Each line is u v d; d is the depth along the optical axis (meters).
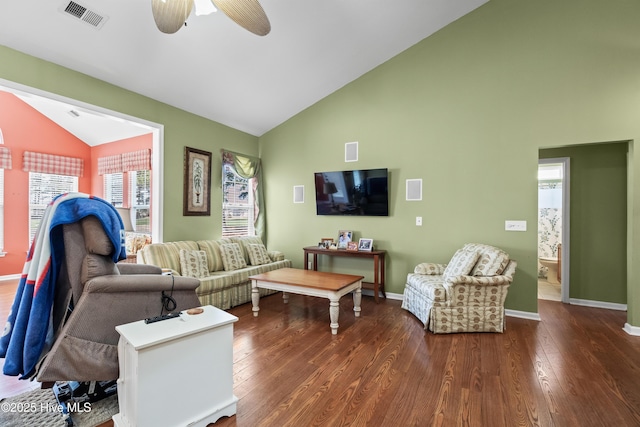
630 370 2.36
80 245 1.92
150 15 2.74
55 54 2.89
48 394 2.01
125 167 5.68
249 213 5.68
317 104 5.01
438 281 3.43
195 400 1.70
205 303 3.59
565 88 3.42
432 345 2.82
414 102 4.25
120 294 1.95
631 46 3.16
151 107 3.87
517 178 3.66
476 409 1.88
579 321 3.46
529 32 3.58
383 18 3.61
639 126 3.13
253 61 3.73
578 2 3.36
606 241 3.98
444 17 3.86
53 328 1.93
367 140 4.59
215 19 2.99
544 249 5.71
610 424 1.75
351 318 3.55
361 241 4.51
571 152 4.11
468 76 3.91
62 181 5.94
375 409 1.88
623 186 3.89
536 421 1.77
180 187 4.24
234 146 5.12
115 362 1.86
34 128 5.50
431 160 4.14
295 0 3.06
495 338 2.99
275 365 2.43
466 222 3.94
